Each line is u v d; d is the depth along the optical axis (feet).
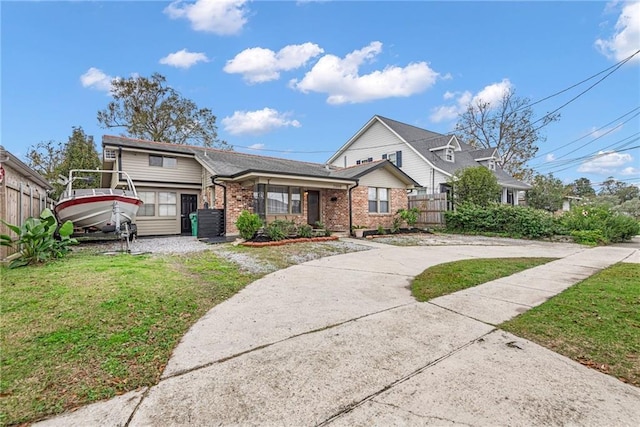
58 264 20.31
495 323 11.69
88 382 7.72
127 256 24.63
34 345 9.45
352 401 7.00
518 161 90.48
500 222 46.29
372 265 23.18
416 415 6.51
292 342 10.08
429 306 13.74
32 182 28.27
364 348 9.64
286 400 7.05
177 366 8.56
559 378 7.95
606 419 6.42
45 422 6.33
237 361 8.84
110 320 11.44
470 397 7.13
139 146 42.57
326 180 39.99
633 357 9.07
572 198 95.40
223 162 44.14
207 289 16.03
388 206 50.29
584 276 19.44
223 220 39.14
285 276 19.49
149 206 44.34
